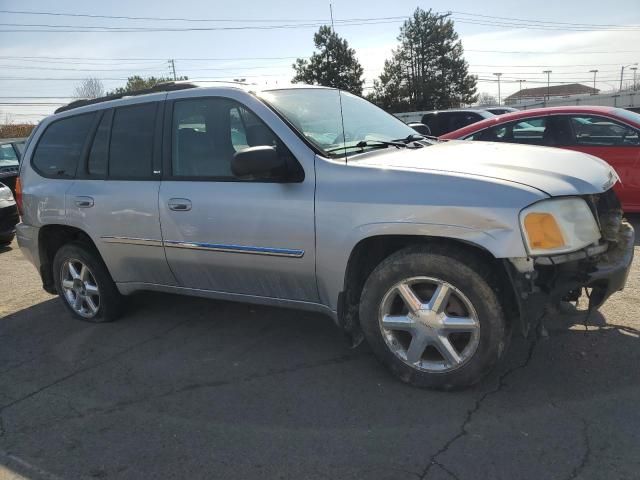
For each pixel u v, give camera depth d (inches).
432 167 124.2
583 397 121.0
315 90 168.6
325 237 129.9
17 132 2074.3
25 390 145.9
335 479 101.6
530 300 114.4
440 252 120.1
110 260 175.0
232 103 147.3
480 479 98.2
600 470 97.9
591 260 120.9
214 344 165.2
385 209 121.7
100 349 168.4
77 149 181.3
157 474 106.8
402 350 130.6
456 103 2287.2
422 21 2241.6
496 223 111.7
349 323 136.6
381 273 127.3
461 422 115.3
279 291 144.6
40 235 193.5
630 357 136.7
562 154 141.6
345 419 120.3
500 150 144.1
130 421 126.3
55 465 112.0
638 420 111.6
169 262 159.8
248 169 127.8
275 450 111.4
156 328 181.0
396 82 2316.7
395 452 107.6
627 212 271.3
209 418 125.1
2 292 241.4
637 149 259.9
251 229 140.1
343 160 132.5
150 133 162.1
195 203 148.5
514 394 124.0
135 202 161.2
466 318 121.7
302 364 147.7
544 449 104.7
